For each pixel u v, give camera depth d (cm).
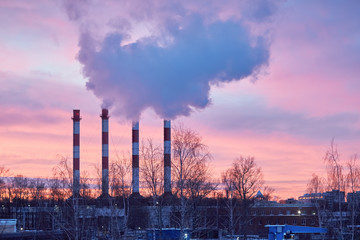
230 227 7762
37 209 9819
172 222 7006
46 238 7244
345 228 6894
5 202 12162
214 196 8775
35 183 12044
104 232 7956
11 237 6931
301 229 6700
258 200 10212
